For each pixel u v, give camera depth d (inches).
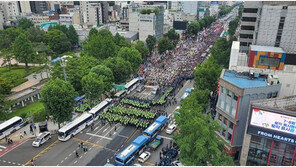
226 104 2333.9
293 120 1825.8
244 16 4079.7
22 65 5344.5
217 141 1939.0
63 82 2881.4
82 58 4256.9
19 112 3351.4
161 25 7490.2
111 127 2987.2
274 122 1893.5
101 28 7293.3
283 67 2962.6
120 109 3243.1
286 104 2068.2
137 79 4264.3
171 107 3476.9
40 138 2613.2
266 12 3304.6
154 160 2364.7
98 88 3284.9
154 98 3769.7
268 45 3425.2
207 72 3257.9
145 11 6815.9
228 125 2306.8
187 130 2022.6
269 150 1996.8
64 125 2935.5
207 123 2016.5
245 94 2108.8
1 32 6373.0
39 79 4557.1
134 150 2345.0
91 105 3503.9
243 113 2172.7
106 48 4803.2
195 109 2316.7
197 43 7706.7
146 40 6240.2
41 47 5728.3
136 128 2957.7
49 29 6815.9
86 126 2989.7
